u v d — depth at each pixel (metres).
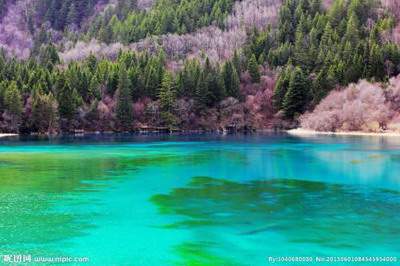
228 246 18.30
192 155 49.25
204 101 119.56
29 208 24.16
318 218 21.88
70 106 106.75
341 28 145.75
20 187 29.89
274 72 134.75
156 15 194.00
